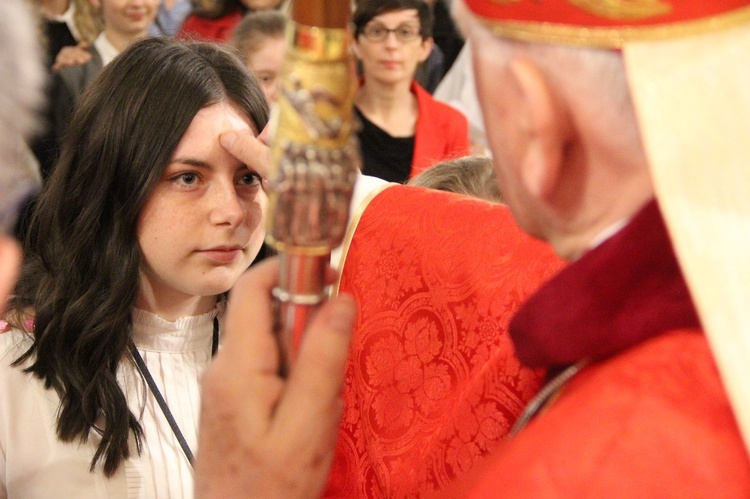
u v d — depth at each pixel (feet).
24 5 1.33
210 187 3.18
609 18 1.41
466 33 1.62
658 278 1.46
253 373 1.59
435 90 7.86
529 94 1.47
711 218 1.32
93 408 3.26
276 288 1.64
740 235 1.31
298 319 1.61
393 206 2.90
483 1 1.53
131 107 3.14
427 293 2.67
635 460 1.30
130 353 3.43
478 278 2.56
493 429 2.36
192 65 3.22
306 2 1.49
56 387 3.26
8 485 3.31
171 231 3.18
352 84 1.54
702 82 1.37
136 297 3.39
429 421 2.57
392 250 2.80
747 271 1.31
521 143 1.54
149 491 3.34
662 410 1.34
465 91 7.50
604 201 1.51
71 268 3.27
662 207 1.33
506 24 1.50
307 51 1.50
